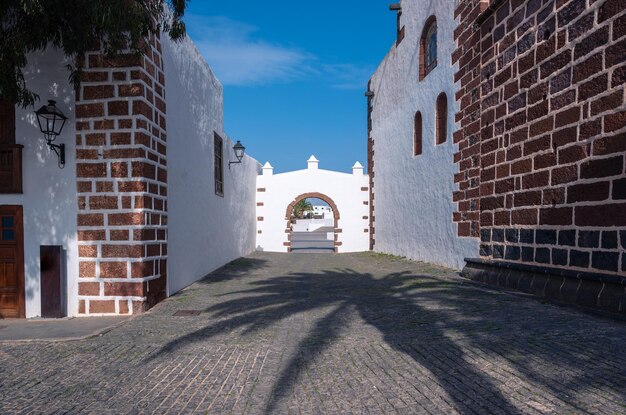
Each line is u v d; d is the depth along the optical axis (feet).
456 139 34.71
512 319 17.17
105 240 22.17
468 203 32.50
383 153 58.44
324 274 36.99
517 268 23.82
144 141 22.50
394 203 53.21
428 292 24.72
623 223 17.29
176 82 27.73
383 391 11.18
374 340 15.71
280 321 19.29
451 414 9.68
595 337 14.06
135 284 22.06
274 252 68.03
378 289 27.14
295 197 72.23
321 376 12.44
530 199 23.58
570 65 20.54
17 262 22.36
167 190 25.80
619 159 17.54
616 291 16.96
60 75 22.52
